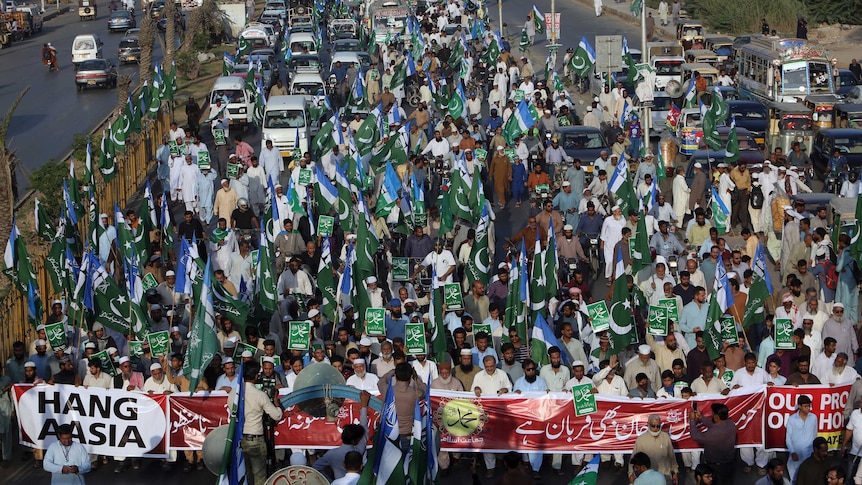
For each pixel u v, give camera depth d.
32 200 36.09
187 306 20.81
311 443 17.92
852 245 22.31
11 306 22.11
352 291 21.28
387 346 18.47
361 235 21.52
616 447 17.75
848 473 17.47
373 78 47.47
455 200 24.83
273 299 20.69
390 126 33.94
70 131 47.50
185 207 32.41
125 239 24.11
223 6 78.00
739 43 54.22
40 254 25.70
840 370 18.28
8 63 71.75
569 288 21.69
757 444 17.78
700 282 22.22
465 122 37.50
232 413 15.41
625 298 19.06
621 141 35.03
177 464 18.45
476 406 17.66
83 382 18.61
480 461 18.36
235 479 14.38
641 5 41.97
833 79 44.00
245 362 15.90
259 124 43.19
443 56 53.47
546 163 35.03
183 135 35.16
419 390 17.31
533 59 62.78
